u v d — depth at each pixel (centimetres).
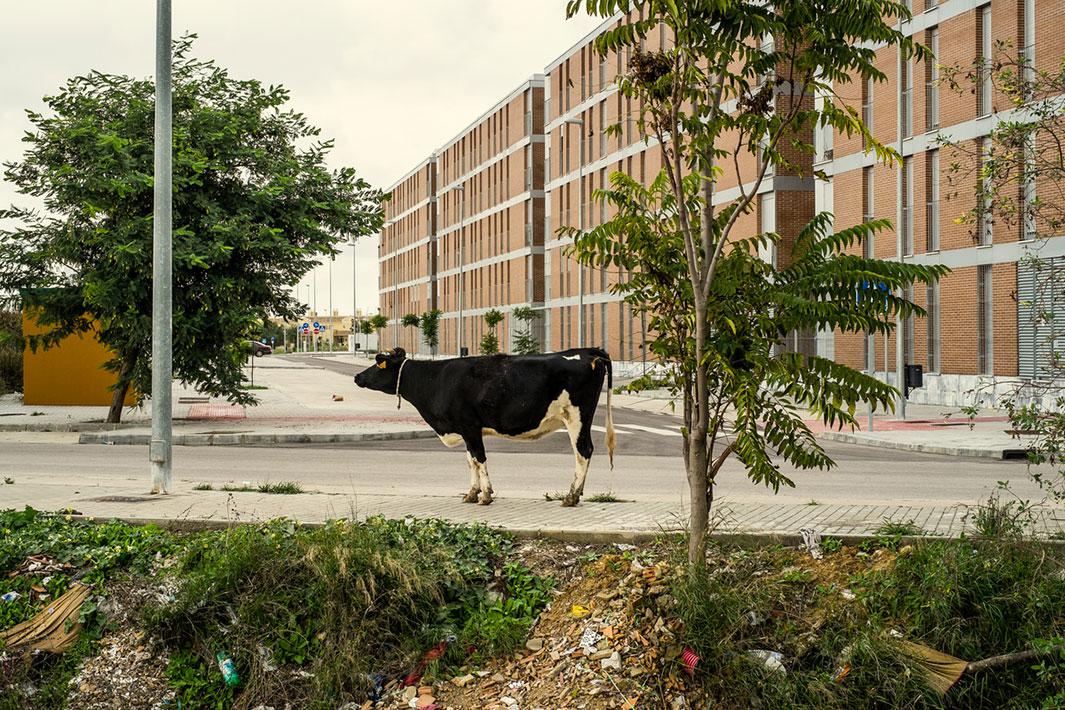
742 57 598
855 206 3172
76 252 2062
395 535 712
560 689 570
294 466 1502
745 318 600
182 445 1934
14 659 629
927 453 1881
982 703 532
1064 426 658
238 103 2225
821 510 848
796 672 553
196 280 2097
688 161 608
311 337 15125
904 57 586
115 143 1948
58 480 1259
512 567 689
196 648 633
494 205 6800
